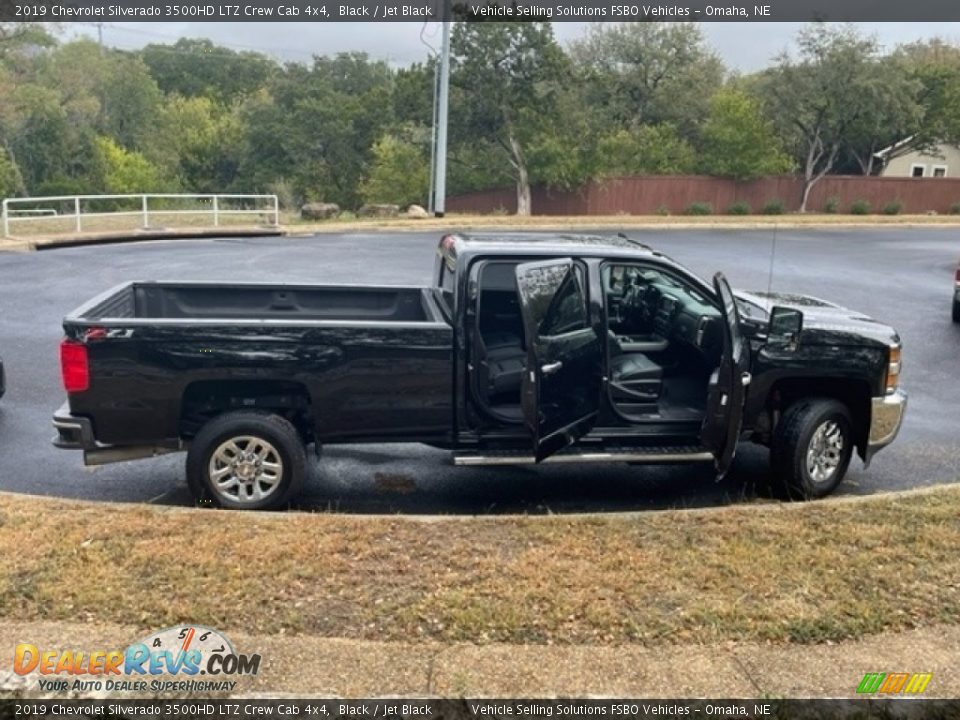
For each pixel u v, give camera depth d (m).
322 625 3.78
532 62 35.91
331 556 4.45
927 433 7.56
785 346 5.67
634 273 6.65
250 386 5.44
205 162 71.25
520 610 3.92
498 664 3.50
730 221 31.50
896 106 40.06
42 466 6.30
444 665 3.48
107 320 5.15
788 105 40.91
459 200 40.94
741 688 3.39
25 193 54.44
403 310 6.89
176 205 52.16
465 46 35.69
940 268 19.31
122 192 60.62
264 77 93.69
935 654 3.68
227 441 5.36
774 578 4.31
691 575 4.32
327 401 5.39
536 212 39.69
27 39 49.00
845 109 40.19
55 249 18.97
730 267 18.83
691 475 6.45
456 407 5.51
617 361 5.95
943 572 4.44
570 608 3.96
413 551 4.55
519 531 4.86
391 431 5.51
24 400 7.93
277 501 5.47
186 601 3.94
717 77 47.75
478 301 5.41
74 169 59.06
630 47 44.84
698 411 5.90
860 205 39.44
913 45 54.81
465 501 5.85
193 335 5.19
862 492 6.17
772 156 40.59
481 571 4.32
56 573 4.18
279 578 4.19
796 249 22.95
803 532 4.91
